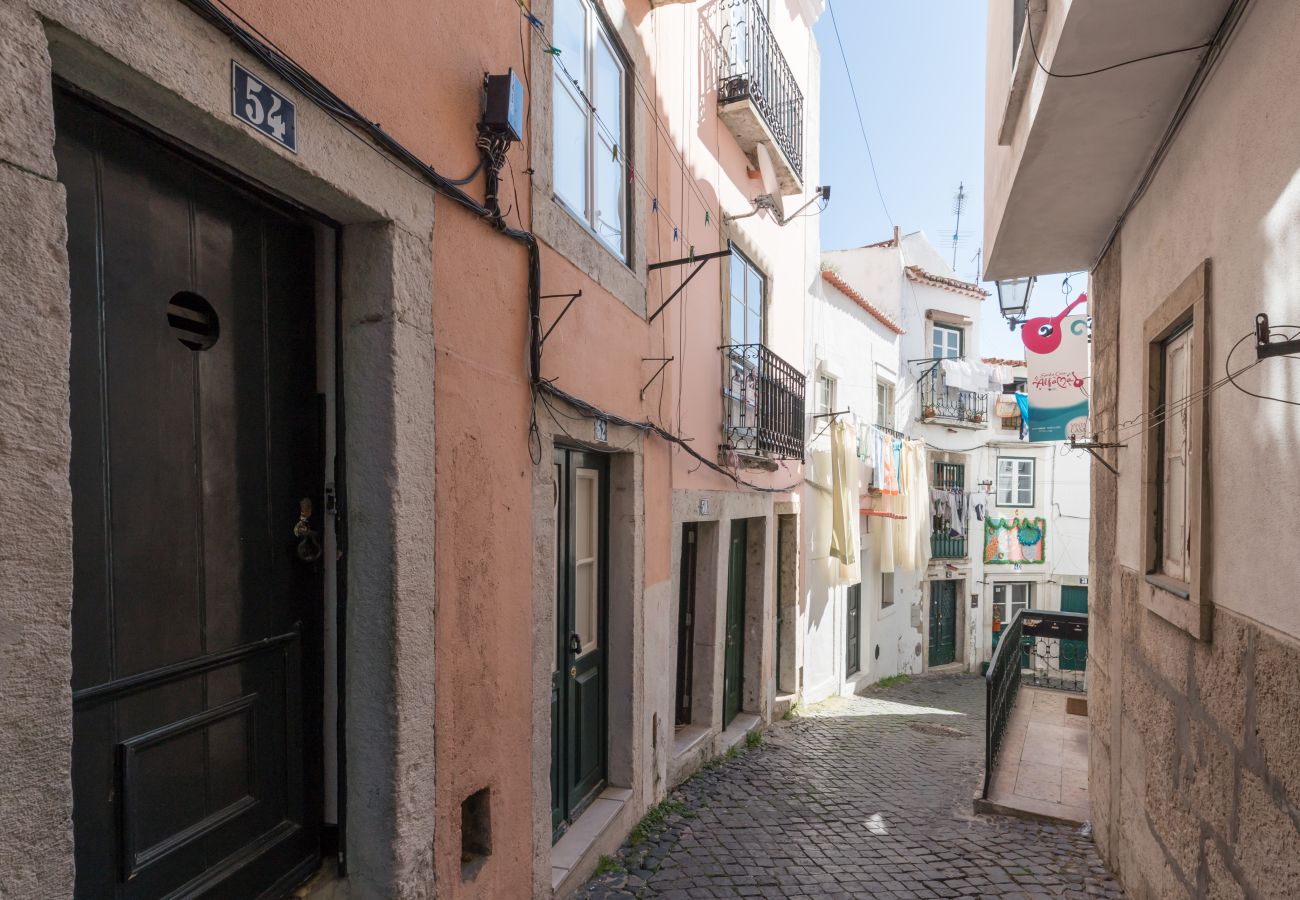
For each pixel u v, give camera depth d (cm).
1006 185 432
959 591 1809
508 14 287
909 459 1402
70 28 125
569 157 360
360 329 219
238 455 197
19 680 122
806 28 920
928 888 385
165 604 174
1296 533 210
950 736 793
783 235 821
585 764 414
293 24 178
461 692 254
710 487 597
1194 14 265
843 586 1117
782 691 876
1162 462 359
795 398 783
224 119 158
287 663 214
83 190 153
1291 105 214
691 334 553
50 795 127
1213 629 273
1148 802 356
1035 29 325
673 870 389
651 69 470
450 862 247
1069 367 561
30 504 123
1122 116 333
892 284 1487
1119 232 437
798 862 409
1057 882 401
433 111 238
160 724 173
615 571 438
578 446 386
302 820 218
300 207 206
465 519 256
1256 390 236
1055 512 1867
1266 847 228
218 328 191
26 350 122
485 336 270
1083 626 971
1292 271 213
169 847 175
